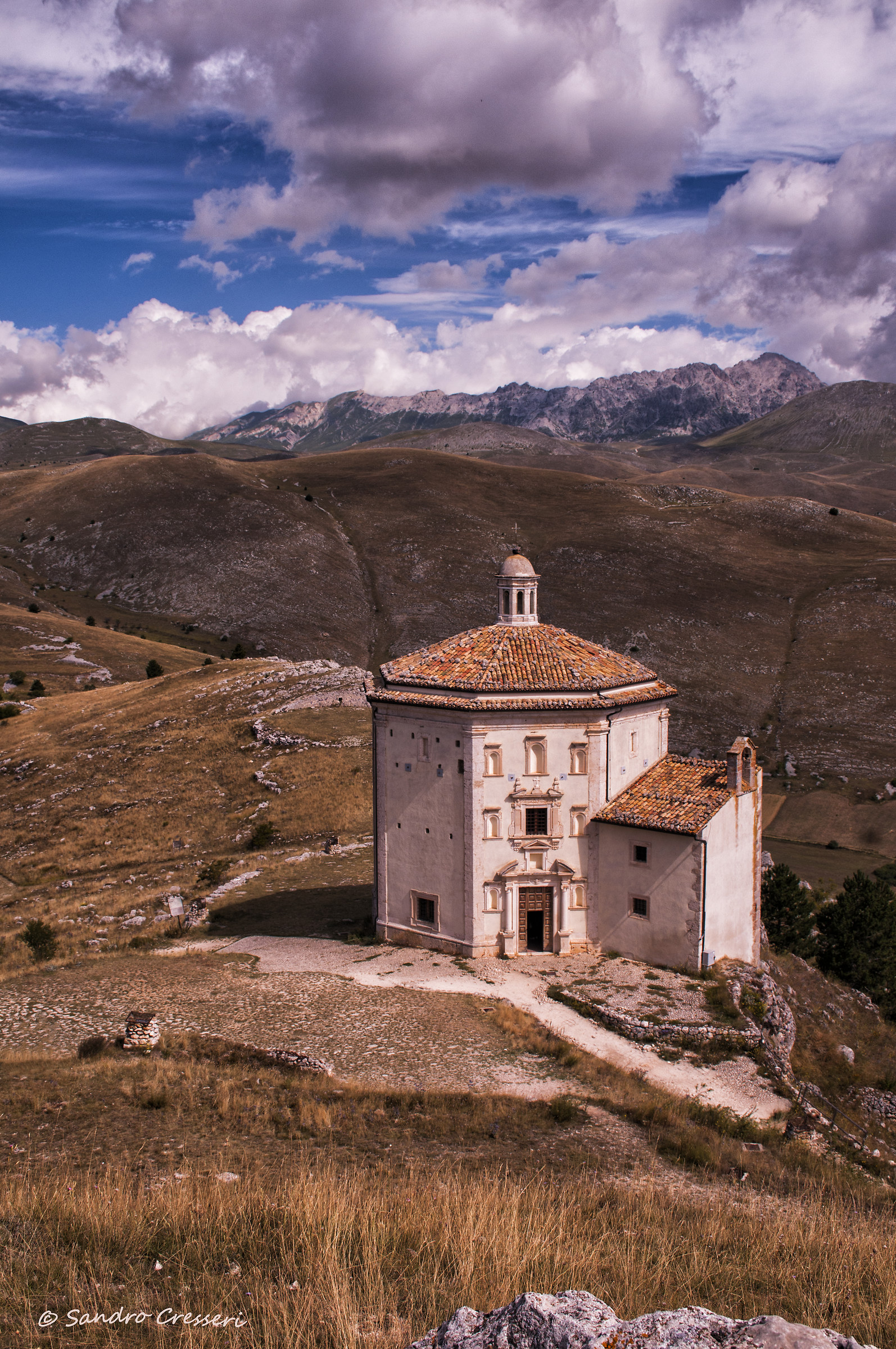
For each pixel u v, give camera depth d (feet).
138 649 609.83
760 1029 125.29
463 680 146.61
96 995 130.82
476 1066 107.76
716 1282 52.01
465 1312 35.27
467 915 147.74
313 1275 49.78
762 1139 97.30
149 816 276.62
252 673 392.47
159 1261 53.93
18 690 502.38
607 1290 48.49
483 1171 77.46
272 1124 87.25
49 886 236.84
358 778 272.10
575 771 147.43
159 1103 89.51
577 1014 125.90
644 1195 72.74
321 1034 115.24
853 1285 52.37
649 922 144.36
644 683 158.51
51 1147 79.46
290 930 169.37
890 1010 191.11
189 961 151.02
